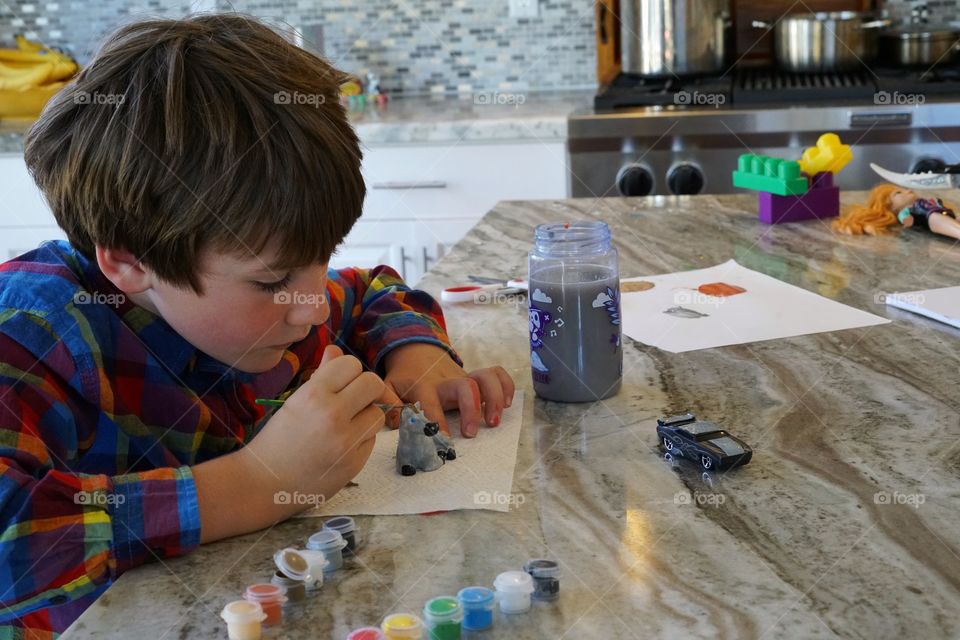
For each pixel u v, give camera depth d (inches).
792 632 26.1
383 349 47.6
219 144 33.9
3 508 30.6
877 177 104.8
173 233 34.4
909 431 37.9
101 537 31.2
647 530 31.8
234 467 33.9
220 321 36.9
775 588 28.1
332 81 38.4
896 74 112.8
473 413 41.0
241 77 35.0
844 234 66.8
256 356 38.7
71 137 35.4
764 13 126.2
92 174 34.7
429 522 33.4
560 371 42.9
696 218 73.2
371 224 112.3
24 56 124.1
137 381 37.6
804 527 31.4
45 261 38.4
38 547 30.5
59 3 131.7
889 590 27.7
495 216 77.2
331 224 35.9
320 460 34.2
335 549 30.5
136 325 38.4
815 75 116.9
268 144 34.3
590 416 41.6
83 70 36.8
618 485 35.1
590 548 30.9
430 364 45.8
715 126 105.4
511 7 128.6
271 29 39.4
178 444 38.7
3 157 111.2
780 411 40.5
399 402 42.1
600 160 108.1
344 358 36.4
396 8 130.2
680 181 106.5
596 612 27.5
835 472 34.9
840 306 52.8
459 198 110.8
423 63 131.8
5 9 132.4
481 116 111.4
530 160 108.8
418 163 110.0
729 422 39.7
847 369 44.6
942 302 51.5
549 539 31.7
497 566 30.3
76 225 37.0
